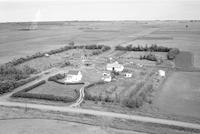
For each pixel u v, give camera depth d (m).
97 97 52.91
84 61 100.81
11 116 44.62
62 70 84.31
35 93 56.34
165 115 44.69
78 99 53.38
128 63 95.38
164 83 67.38
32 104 50.53
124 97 54.38
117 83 67.06
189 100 53.41
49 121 42.66
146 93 57.25
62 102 51.38
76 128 39.97
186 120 42.41
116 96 54.62
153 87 62.94
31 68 83.12
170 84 66.31
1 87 58.00
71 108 48.28
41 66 91.00
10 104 50.56
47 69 85.94
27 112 46.41
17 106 49.38
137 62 98.38
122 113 45.62
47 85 65.19
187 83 67.25
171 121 41.94
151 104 50.69
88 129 39.56
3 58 109.25
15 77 71.25
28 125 41.16
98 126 40.62
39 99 53.38
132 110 47.12
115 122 41.78
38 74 78.25
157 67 88.75
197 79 71.69
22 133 38.31
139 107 48.75
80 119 43.19
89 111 46.62
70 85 65.06
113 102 51.31
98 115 44.69
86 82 67.69
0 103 51.12
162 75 75.12
